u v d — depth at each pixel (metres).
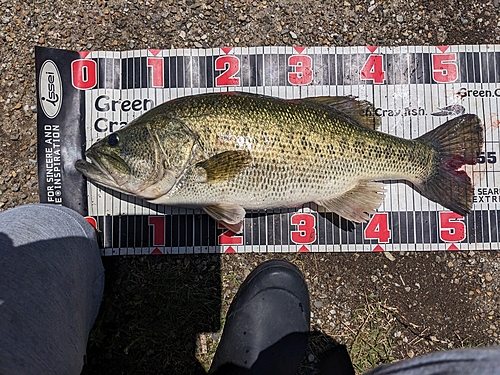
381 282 0.58
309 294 0.58
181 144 0.49
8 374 0.33
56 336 0.40
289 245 0.58
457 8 0.60
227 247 0.58
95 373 0.56
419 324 0.58
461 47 0.59
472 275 0.58
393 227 0.58
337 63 0.59
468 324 0.58
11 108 0.58
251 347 0.53
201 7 0.59
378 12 0.60
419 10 0.60
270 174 0.50
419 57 0.59
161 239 0.58
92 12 0.59
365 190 0.54
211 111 0.49
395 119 0.59
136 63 0.58
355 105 0.55
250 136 0.49
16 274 0.39
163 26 0.59
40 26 0.58
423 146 0.55
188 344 0.57
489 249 0.58
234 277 0.58
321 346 0.57
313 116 0.51
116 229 0.57
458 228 0.58
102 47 0.59
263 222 0.58
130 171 0.50
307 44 0.59
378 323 0.58
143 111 0.58
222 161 0.49
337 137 0.51
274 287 0.55
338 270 0.58
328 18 0.59
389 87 0.59
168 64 0.58
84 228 0.51
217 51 0.59
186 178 0.50
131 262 0.58
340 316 0.58
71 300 0.44
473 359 0.31
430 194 0.57
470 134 0.57
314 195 0.52
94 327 0.56
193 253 0.58
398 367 0.34
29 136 0.58
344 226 0.58
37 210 0.48
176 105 0.50
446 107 0.59
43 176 0.57
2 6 0.58
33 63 0.58
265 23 0.59
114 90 0.58
